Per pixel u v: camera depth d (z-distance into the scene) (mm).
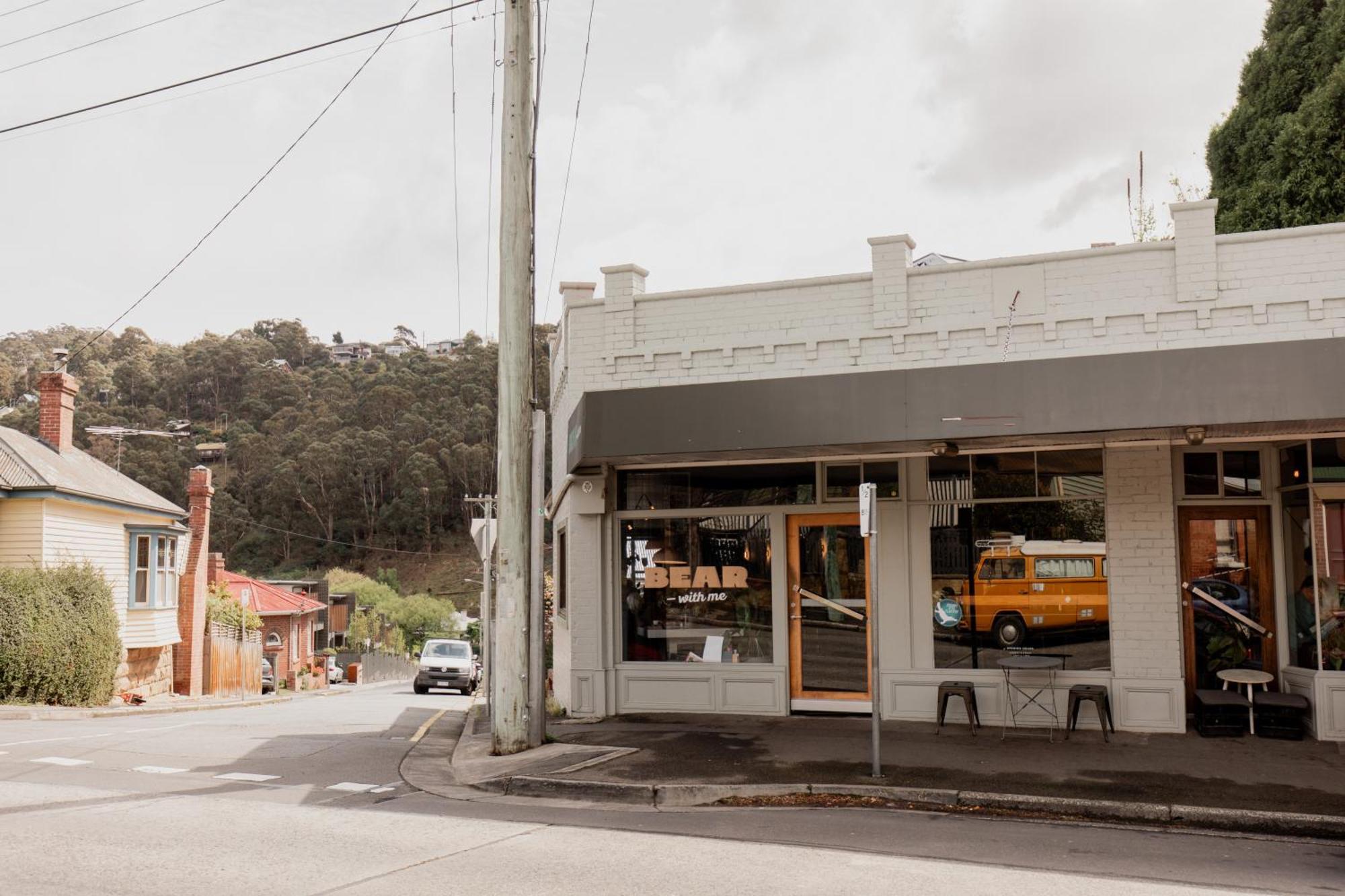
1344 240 10734
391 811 8430
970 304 11875
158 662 26547
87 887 5840
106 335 126375
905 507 12391
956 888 5996
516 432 11359
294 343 130125
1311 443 11180
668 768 9789
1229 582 11906
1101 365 10016
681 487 13336
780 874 6273
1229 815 7926
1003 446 11766
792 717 12680
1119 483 11633
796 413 10961
